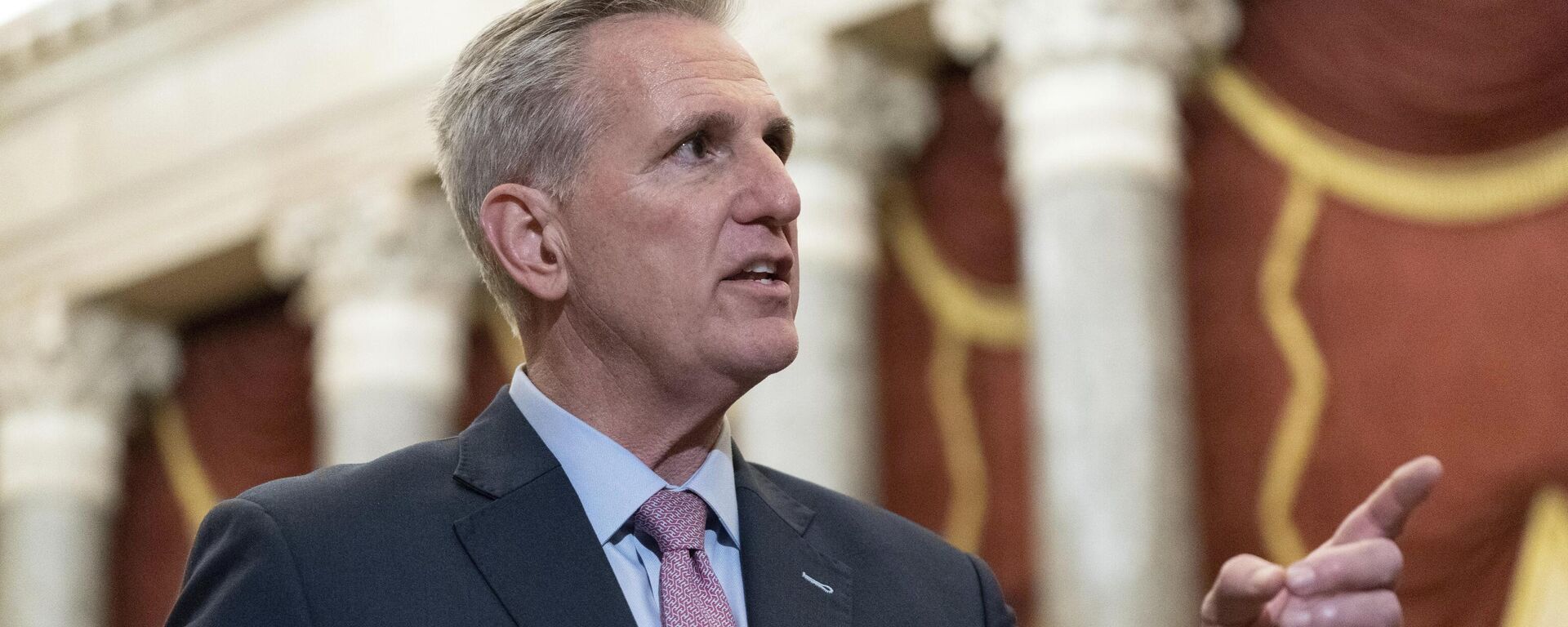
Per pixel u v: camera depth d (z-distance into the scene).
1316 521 8.78
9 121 15.04
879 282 10.60
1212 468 9.13
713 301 2.55
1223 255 9.34
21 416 14.05
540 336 2.73
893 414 10.39
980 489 9.98
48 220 14.43
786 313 2.60
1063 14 9.35
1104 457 8.61
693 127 2.63
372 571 2.29
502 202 2.73
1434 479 2.51
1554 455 8.12
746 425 10.12
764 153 2.64
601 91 2.67
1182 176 9.42
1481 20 8.66
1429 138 8.80
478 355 12.77
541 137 2.70
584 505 2.51
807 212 10.12
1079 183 9.08
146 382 14.28
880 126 10.51
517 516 2.43
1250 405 9.09
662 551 2.49
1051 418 8.86
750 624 2.47
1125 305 8.84
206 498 13.82
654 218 2.57
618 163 2.62
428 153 12.22
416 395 12.06
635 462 2.55
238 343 14.09
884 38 10.48
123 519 14.21
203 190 13.50
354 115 12.72
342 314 12.30
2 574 13.84
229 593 2.26
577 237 2.65
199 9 13.91
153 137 13.99
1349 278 8.95
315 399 13.45
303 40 13.26
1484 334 8.47
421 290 12.28
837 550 2.70
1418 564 8.33
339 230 12.48
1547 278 8.35
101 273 13.98
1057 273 9.02
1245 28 9.57
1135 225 8.99
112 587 14.05
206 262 13.52
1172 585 8.48
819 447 9.79
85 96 14.55
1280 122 9.31
